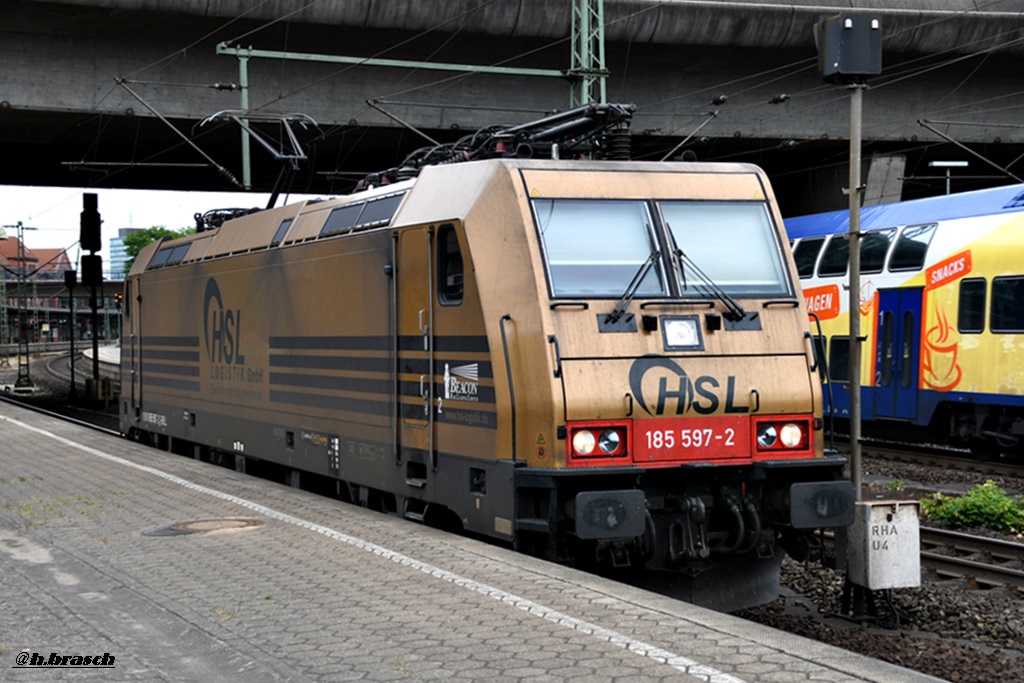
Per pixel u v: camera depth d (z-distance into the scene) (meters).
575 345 8.69
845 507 8.90
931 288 19.16
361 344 11.31
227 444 15.47
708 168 9.82
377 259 10.89
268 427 13.96
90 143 29.70
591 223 9.19
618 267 9.10
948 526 12.77
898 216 20.44
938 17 26.66
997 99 29.81
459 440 9.58
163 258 18.64
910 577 8.98
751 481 9.20
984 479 16.70
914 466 18.09
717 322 9.10
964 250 18.53
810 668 5.80
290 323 13.14
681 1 25.25
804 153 32.94
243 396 14.78
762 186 9.89
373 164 34.00
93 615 7.18
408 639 6.48
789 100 28.89
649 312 8.98
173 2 22.98
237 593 7.65
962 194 19.47
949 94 29.61
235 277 14.98
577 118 10.65
